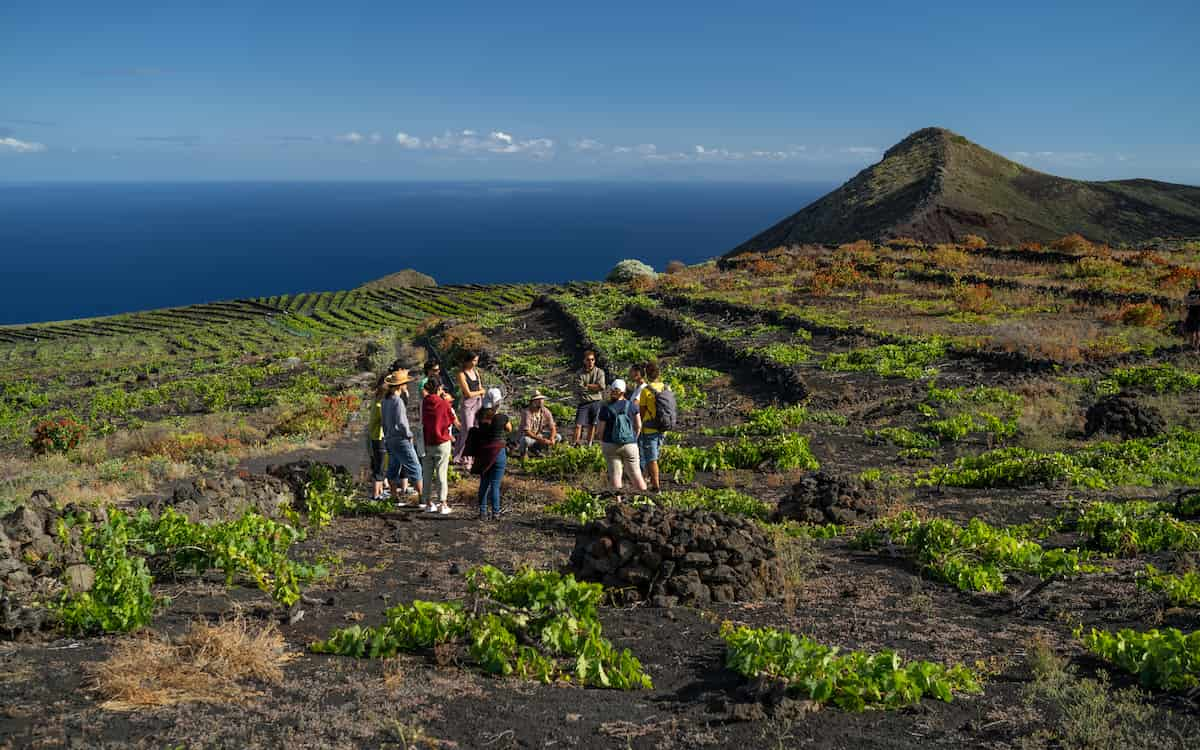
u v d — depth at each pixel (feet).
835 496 35.96
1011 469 41.60
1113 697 15.70
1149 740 13.88
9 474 59.26
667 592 23.02
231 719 13.97
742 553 24.14
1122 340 78.23
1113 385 63.26
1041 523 32.99
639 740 14.26
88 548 23.39
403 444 36.65
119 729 13.28
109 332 270.46
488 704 15.44
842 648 19.26
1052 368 69.67
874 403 65.62
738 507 36.91
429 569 26.71
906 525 31.65
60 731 13.03
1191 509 31.60
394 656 17.88
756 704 15.55
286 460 60.85
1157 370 64.44
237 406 114.93
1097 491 37.91
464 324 143.23
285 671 16.69
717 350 91.04
